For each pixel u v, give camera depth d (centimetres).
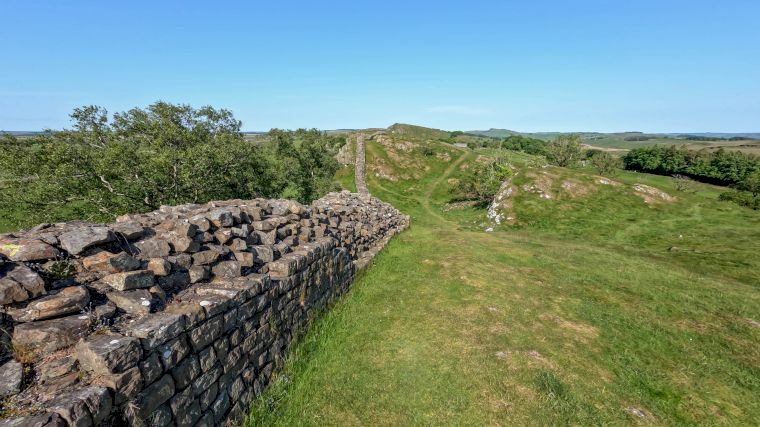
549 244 2608
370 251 1725
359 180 6462
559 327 1072
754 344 1059
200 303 531
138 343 402
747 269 2259
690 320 1219
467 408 676
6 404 319
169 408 445
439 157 7900
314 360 820
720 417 726
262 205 1052
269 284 720
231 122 3112
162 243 595
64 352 391
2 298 378
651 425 672
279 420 627
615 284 1581
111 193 2230
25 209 2106
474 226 4031
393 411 664
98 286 478
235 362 597
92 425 341
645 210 4016
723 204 4291
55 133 2211
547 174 4753
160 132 2422
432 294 1277
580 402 711
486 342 927
